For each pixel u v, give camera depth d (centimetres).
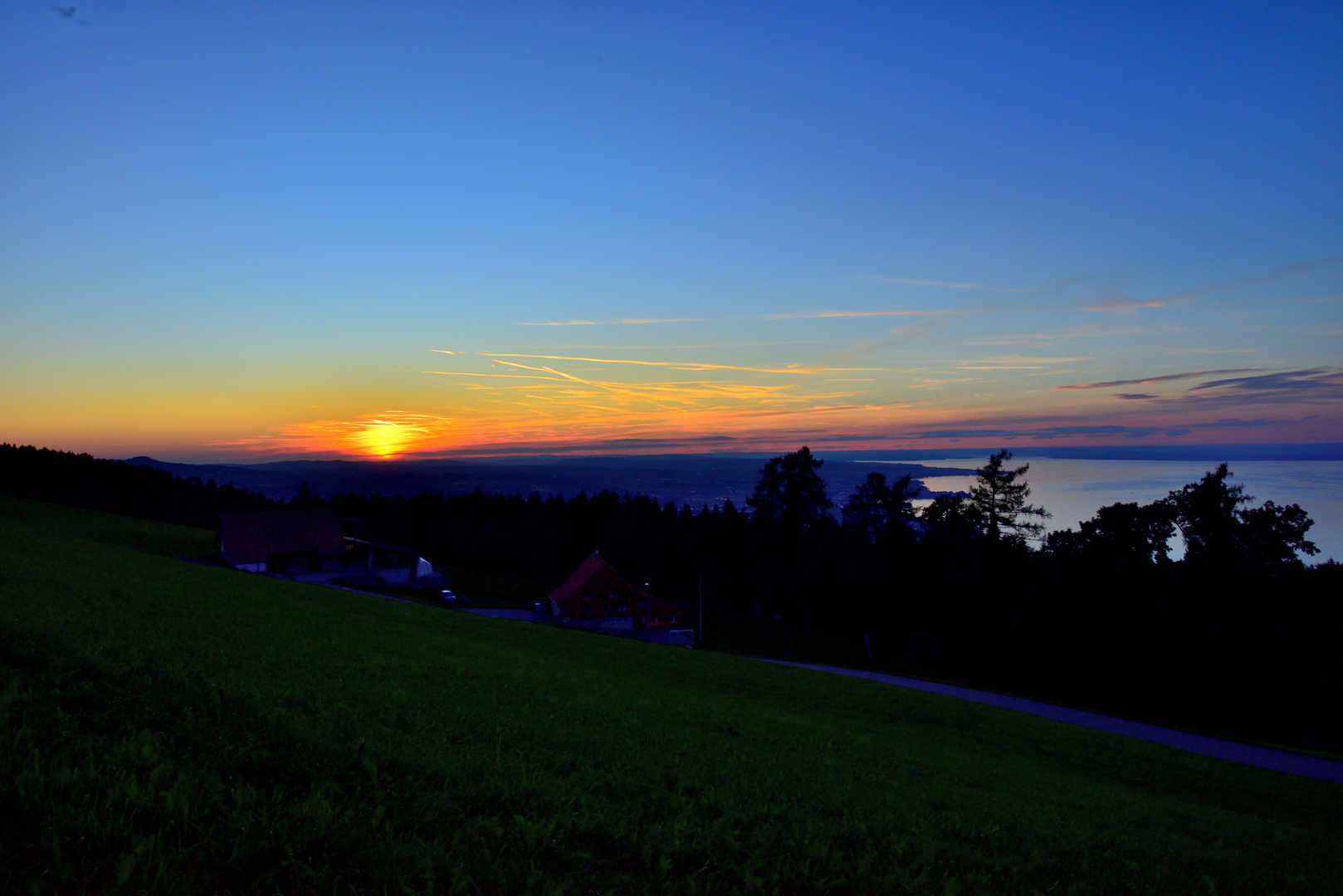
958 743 2745
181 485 16962
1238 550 5919
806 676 4038
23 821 609
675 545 10600
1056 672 6250
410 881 637
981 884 887
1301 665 5028
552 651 3619
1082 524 6738
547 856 747
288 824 679
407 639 2753
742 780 1220
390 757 923
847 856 916
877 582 7731
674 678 3434
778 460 9269
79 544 4378
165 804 660
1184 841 1381
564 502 14562
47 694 896
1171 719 5116
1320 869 1377
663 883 725
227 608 2564
